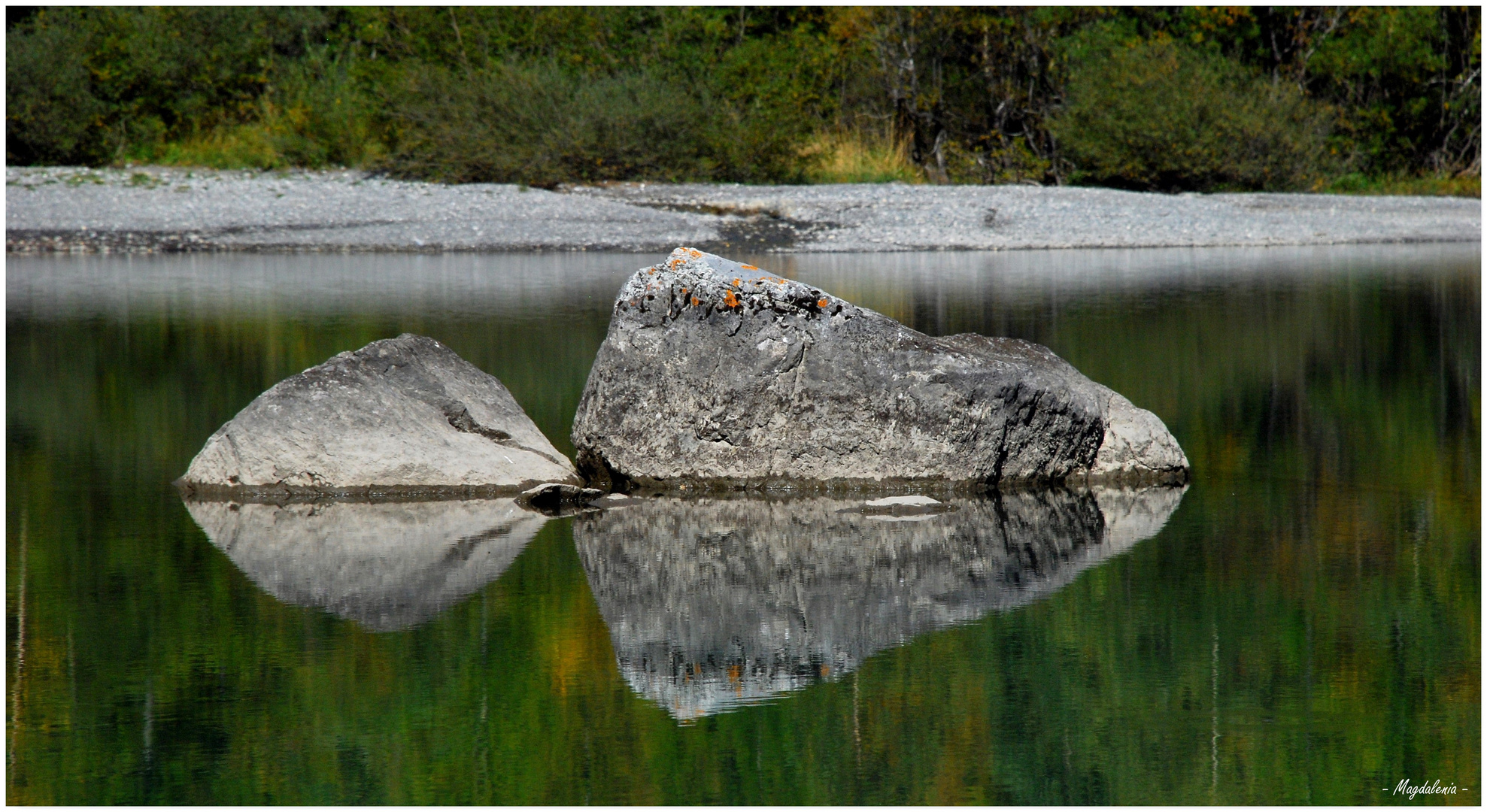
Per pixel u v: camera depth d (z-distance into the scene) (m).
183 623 13.57
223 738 11.09
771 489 19.05
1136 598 14.28
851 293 39.00
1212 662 12.58
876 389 19.00
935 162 82.31
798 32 83.69
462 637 13.20
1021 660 12.64
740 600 14.28
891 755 10.82
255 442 18.86
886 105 81.75
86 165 74.19
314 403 19.00
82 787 10.37
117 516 17.56
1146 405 24.20
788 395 19.06
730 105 75.25
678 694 11.91
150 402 24.72
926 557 15.83
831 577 15.05
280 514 17.80
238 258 50.56
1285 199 71.12
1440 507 17.86
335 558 15.79
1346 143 81.31
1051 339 30.69
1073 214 62.47
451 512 17.89
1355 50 81.44
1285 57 84.00
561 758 10.77
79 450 21.25
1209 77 75.38
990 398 18.92
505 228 57.31
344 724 11.34
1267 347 30.05
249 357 28.91
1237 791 10.39
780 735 11.13
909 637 13.20
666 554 15.97
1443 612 13.83
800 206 63.03
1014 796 10.30
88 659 12.65
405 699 11.79
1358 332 32.22
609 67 80.69
